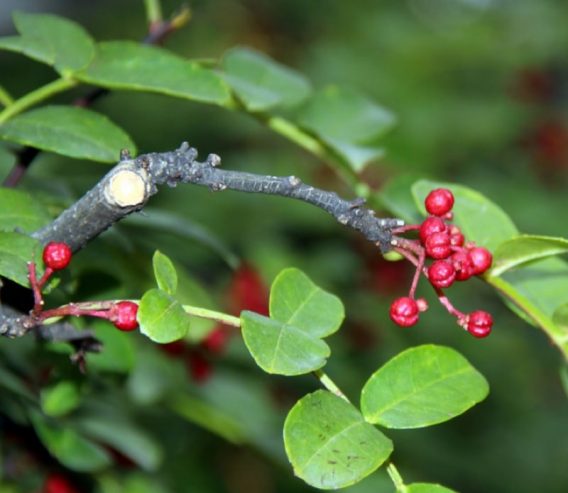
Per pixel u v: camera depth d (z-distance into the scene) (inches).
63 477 17.3
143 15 48.9
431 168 35.4
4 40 14.6
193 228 16.8
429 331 29.9
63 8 50.8
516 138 38.0
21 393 15.3
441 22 47.6
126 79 14.4
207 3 47.1
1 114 14.4
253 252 28.4
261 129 36.1
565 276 14.4
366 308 27.1
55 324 13.9
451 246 12.8
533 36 42.3
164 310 12.0
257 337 12.1
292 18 46.8
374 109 16.9
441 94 39.1
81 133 13.8
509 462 35.6
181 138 38.6
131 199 12.2
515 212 35.2
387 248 12.6
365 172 30.5
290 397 23.3
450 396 12.5
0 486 17.0
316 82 40.3
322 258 28.7
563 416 37.6
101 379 16.2
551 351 34.1
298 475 11.6
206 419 18.7
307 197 12.4
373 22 44.4
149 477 18.6
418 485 12.2
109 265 16.0
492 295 32.0
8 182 14.9
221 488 25.2
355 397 24.5
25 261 12.4
